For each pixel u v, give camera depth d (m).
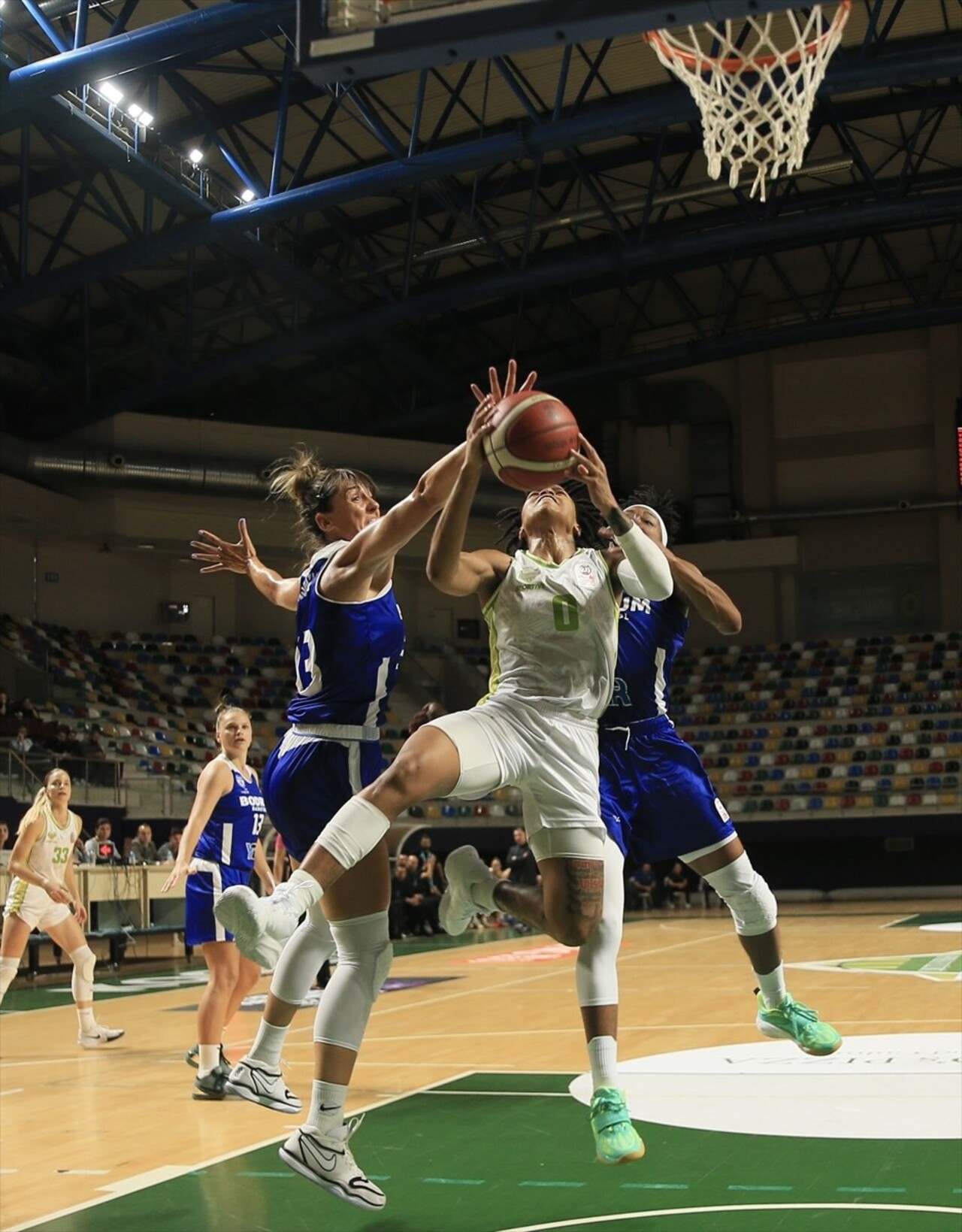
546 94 21.84
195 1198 4.06
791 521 30.53
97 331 27.16
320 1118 3.64
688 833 4.43
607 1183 4.09
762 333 28.08
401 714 28.81
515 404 3.63
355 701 4.04
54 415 26.58
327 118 19.72
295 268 22.92
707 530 31.12
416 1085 6.18
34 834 8.25
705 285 30.62
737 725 29.70
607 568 4.02
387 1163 4.52
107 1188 4.21
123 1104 5.87
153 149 19.45
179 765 24.45
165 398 29.28
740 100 5.06
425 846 21.52
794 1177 4.03
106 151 18.58
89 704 24.81
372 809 3.43
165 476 26.39
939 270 29.53
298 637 4.17
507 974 12.77
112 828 20.52
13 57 16.62
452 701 30.03
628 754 4.43
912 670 29.36
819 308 30.47
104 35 18.73
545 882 3.87
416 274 27.39
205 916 6.04
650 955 14.20
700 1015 8.47
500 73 19.73
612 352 31.72
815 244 28.27
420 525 3.83
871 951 13.30
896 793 26.75
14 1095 6.23
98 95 18.38
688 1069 6.18
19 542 26.73
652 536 4.50
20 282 20.62
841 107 22.89
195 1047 6.31
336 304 24.72
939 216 26.06
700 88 5.14
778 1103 5.25
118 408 25.47
